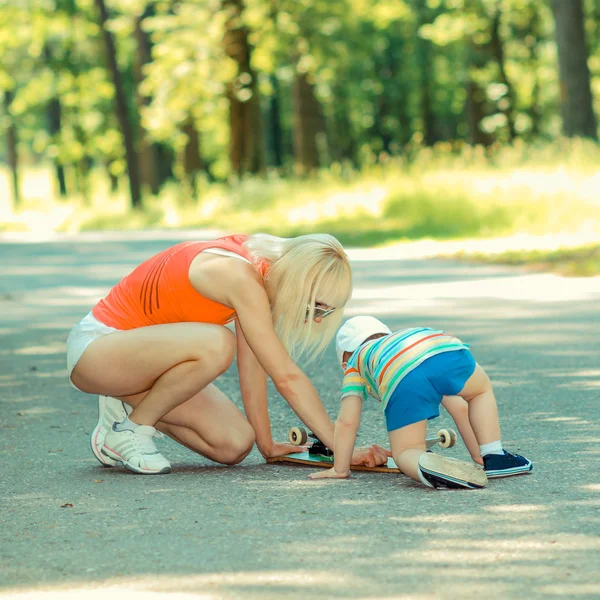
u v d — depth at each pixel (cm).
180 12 3609
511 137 4375
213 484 489
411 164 2812
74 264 1964
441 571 346
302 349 505
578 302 1154
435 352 471
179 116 3819
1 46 4928
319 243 492
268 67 3838
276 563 359
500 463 476
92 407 718
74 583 347
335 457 496
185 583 342
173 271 507
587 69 2703
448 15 4000
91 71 5288
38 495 474
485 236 2062
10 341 1055
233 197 3309
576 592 323
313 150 3884
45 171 10825
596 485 458
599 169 2206
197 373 507
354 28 3812
